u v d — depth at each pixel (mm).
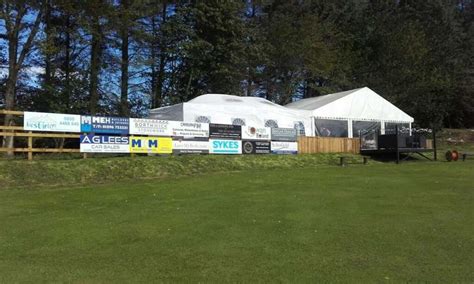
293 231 10359
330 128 32688
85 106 36469
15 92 35531
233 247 9172
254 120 29281
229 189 16469
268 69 50031
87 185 17672
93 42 35438
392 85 50344
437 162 28359
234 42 42875
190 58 42844
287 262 8219
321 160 27531
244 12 48500
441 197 14656
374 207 13023
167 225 11039
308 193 15484
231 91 45875
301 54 48156
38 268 8047
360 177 19797
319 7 55938
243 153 26188
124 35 37000
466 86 55000
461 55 57375
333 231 10336
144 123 22531
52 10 34750
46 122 19766
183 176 20422
